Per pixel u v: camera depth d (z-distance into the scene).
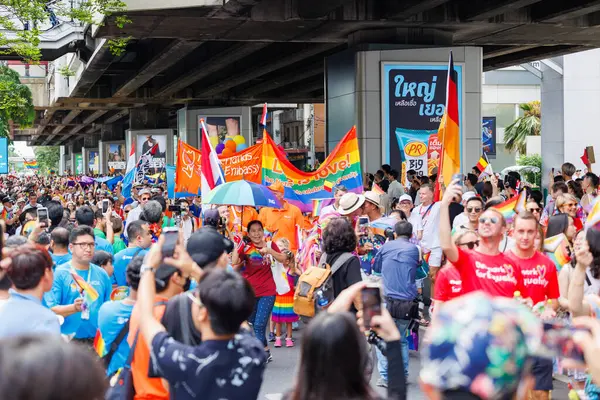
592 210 6.58
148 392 4.52
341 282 7.48
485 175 18.19
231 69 44.50
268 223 12.38
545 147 39.97
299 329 12.62
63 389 2.15
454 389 2.53
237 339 3.79
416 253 9.12
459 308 2.59
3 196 20.44
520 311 2.59
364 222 10.70
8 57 31.81
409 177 21.50
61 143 135.75
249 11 23.58
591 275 6.27
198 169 16.44
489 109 62.88
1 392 2.12
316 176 13.01
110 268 7.89
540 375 6.03
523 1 22.34
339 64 26.14
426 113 24.83
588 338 3.26
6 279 5.10
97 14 24.73
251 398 3.77
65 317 6.63
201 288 3.76
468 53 24.94
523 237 6.42
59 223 11.59
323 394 3.03
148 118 60.66
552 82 39.38
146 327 3.91
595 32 27.84
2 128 46.28
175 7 22.03
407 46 24.83
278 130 90.44
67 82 51.62
